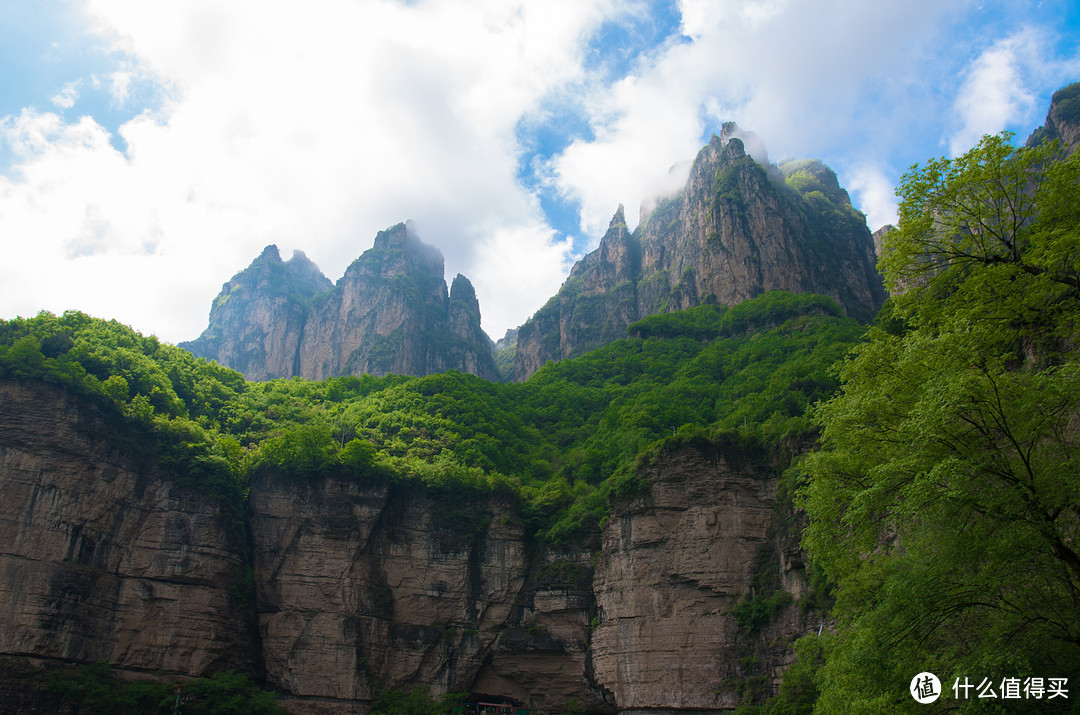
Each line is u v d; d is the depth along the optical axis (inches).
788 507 3422.7
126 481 4082.2
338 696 3976.4
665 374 6441.9
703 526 3678.6
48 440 3870.6
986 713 1139.3
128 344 5418.3
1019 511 1152.8
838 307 6924.2
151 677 3796.8
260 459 4515.3
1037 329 1341.0
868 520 1405.0
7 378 3905.0
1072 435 1315.2
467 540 4407.0
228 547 4183.1
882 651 1280.8
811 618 3070.9
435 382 6225.4
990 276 1347.2
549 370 7101.4
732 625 3442.4
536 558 4350.4
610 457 4872.0
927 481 1187.9
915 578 1249.4
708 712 3334.2
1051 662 1138.0
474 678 4153.5
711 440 3833.7
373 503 4389.8
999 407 1197.7
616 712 3828.7
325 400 6476.4
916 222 1476.4
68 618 3673.7
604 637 3818.9
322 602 4153.5
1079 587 1148.5
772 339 5994.1
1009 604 1182.3
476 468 4702.3
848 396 1544.0
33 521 3725.4
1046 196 1360.7
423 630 4212.6
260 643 4138.8
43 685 3489.2
